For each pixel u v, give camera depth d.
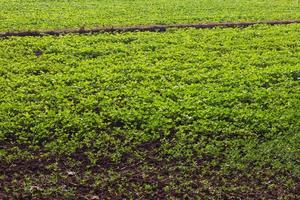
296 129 14.12
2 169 11.98
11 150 12.66
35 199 11.03
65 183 11.59
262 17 25.34
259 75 17.19
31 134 13.25
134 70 17.12
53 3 26.61
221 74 17.14
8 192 11.21
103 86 15.84
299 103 15.43
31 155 12.52
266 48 20.28
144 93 15.50
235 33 21.86
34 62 17.55
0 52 18.22
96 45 19.33
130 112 14.30
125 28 21.78
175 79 16.67
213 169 12.40
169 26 22.52
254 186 11.89
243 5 28.31
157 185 11.66
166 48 19.44
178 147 13.05
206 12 25.91
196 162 12.58
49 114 14.06
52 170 12.06
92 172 12.04
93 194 11.30
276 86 16.58
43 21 22.48
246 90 16.03
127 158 12.59
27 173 11.91
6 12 23.95
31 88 15.55
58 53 18.45
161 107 14.61
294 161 12.86
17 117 13.89
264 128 13.97
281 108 15.02
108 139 13.21
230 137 13.62
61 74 16.58
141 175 12.00
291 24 24.03
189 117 14.18
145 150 12.93
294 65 18.48
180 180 11.91
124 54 18.56
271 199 11.50
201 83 16.45
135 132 13.53
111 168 12.20
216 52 19.34
